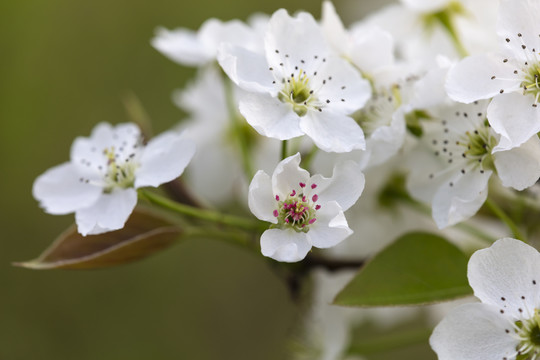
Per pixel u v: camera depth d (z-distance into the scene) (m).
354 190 0.36
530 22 0.36
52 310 0.57
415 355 0.56
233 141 0.45
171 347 0.58
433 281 0.37
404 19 0.42
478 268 0.35
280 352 0.58
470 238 0.41
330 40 0.39
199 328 0.58
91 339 0.57
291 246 0.35
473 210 0.36
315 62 0.38
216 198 0.46
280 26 0.38
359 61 0.39
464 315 0.35
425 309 0.44
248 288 0.59
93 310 0.58
